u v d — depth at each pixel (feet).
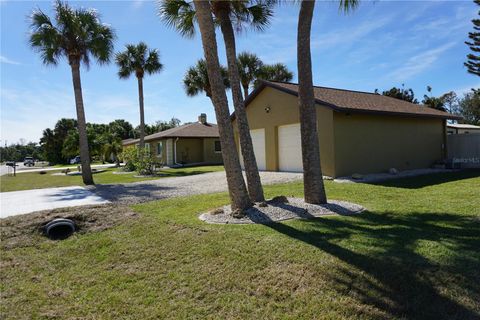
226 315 9.43
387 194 26.48
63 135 175.42
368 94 55.21
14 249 16.42
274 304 9.78
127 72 67.87
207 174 52.01
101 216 21.77
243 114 22.75
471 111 130.21
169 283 11.67
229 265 12.64
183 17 24.80
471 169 45.52
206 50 19.77
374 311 9.00
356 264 11.70
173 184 40.98
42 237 18.25
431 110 51.62
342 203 22.11
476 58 61.05
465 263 11.21
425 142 49.03
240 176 20.49
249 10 25.86
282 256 12.96
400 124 45.16
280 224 17.60
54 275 13.14
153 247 15.37
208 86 67.97
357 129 39.75
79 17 43.91
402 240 13.97
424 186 30.19
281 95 45.85
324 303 9.59
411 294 9.64
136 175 59.11
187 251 14.43
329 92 46.91
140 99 68.85
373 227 16.39
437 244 13.24
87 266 13.88
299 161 44.19
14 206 28.45
